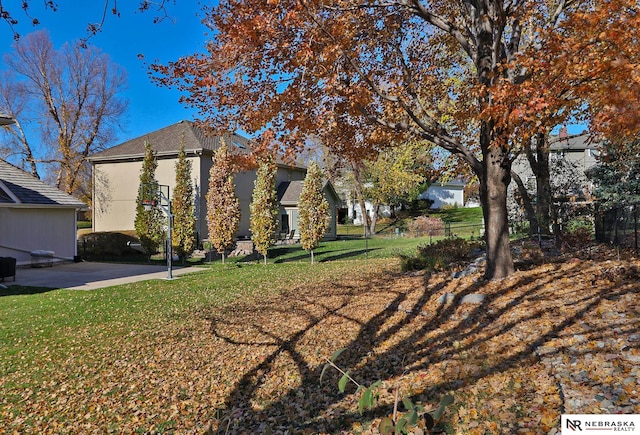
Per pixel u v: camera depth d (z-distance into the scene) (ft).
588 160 75.36
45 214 57.98
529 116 18.40
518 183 42.11
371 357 17.63
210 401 15.66
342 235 109.09
